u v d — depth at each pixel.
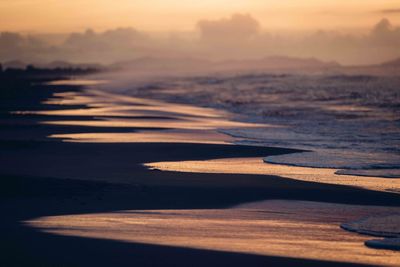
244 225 17.48
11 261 13.15
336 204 21.09
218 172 28.12
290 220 18.36
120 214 18.98
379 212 19.73
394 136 43.28
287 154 34.28
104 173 27.95
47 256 13.55
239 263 13.23
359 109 70.38
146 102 89.88
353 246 14.99
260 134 45.53
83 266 12.82
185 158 32.97
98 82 188.38
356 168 29.20
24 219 18.05
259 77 178.50
